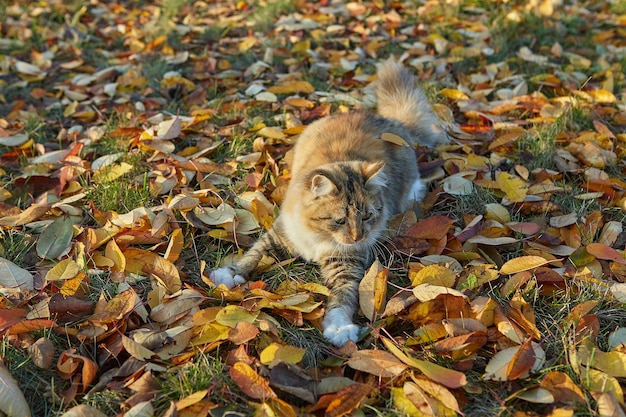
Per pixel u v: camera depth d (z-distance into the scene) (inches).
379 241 40.0
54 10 79.4
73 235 39.2
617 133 49.0
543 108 50.6
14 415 29.4
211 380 31.0
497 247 38.9
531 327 32.4
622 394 29.6
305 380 30.5
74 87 58.2
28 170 45.3
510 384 30.9
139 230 39.3
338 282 37.6
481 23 69.7
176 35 71.9
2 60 63.7
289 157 45.6
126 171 44.0
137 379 30.8
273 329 32.6
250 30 71.0
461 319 32.6
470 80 57.4
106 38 72.7
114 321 33.2
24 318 33.2
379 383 30.9
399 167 43.2
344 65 59.9
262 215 41.3
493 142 46.6
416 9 75.5
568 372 31.1
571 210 41.4
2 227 39.7
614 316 34.2
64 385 31.6
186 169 45.1
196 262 38.8
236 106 53.2
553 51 62.5
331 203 37.6
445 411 29.6
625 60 59.2
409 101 49.6
